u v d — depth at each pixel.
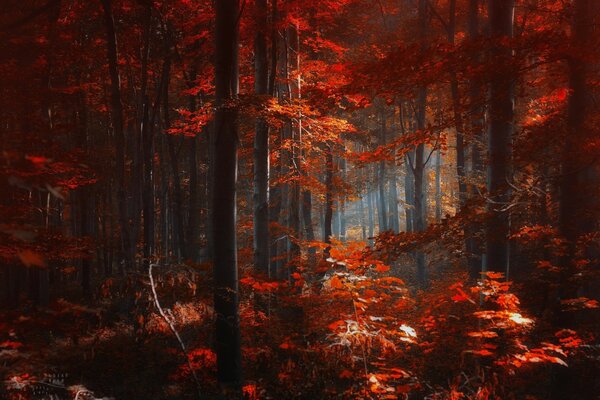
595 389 7.61
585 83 8.02
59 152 7.75
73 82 16.59
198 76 14.98
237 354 8.36
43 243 7.45
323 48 18.28
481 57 8.60
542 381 8.38
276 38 13.61
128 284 7.96
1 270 15.05
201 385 8.22
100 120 26.83
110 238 21.70
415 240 7.23
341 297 6.07
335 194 18.05
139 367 8.75
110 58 12.78
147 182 16.33
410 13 23.34
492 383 6.83
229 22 8.57
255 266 12.98
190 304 10.72
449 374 7.80
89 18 15.83
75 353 8.52
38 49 8.44
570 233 8.20
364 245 6.65
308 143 14.65
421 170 19.45
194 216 20.80
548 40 6.04
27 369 4.13
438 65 6.08
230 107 8.35
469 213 7.39
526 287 9.23
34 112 8.70
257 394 7.65
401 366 7.91
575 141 7.67
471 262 15.33
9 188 6.61
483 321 6.61
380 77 6.14
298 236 15.32
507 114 8.05
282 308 11.79
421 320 9.01
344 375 5.66
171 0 14.74
